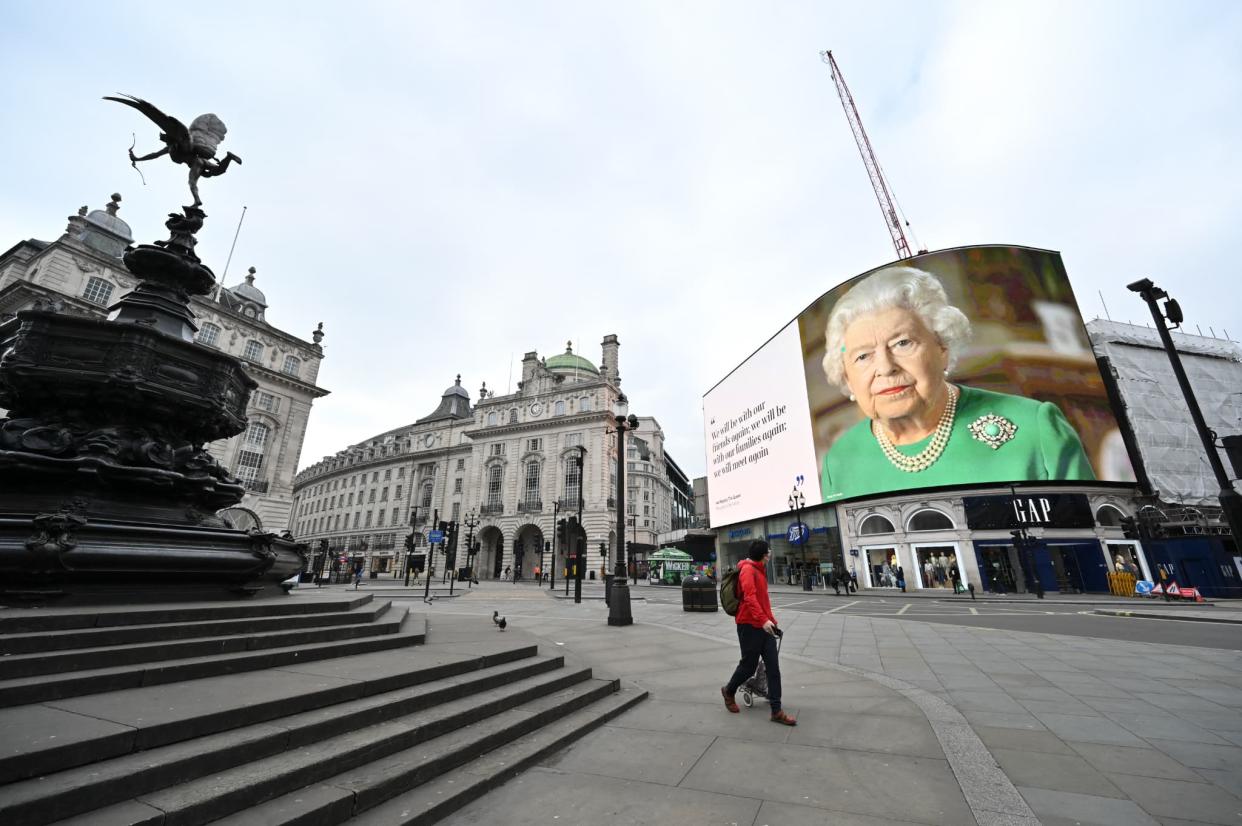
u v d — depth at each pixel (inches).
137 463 232.2
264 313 1630.2
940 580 1099.9
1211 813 113.5
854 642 382.3
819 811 116.0
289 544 265.4
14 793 84.6
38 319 225.1
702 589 615.2
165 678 146.3
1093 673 264.7
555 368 2469.2
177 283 272.8
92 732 103.0
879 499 1229.1
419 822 108.7
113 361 231.0
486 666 203.9
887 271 1288.1
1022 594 984.3
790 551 1488.7
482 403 2337.6
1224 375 1357.0
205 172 284.0
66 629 153.1
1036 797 122.6
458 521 2265.0
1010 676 260.1
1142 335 1336.1
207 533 219.0
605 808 118.7
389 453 2751.0
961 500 1099.3
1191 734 168.4
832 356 1380.4
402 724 143.9
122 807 91.4
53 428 218.2
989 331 1146.7
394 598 870.4
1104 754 151.2
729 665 287.9
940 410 1156.5
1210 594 854.5
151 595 196.5
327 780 115.9
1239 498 225.6
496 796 126.0
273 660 174.2
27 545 170.4
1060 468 1045.8
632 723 187.0
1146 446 1170.6
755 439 1660.9
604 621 503.2
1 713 114.2
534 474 2092.8
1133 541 1034.1
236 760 111.7
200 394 254.2
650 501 3073.3
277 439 1505.9
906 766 142.3
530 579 1998.0
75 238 1198.3
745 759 149.2
